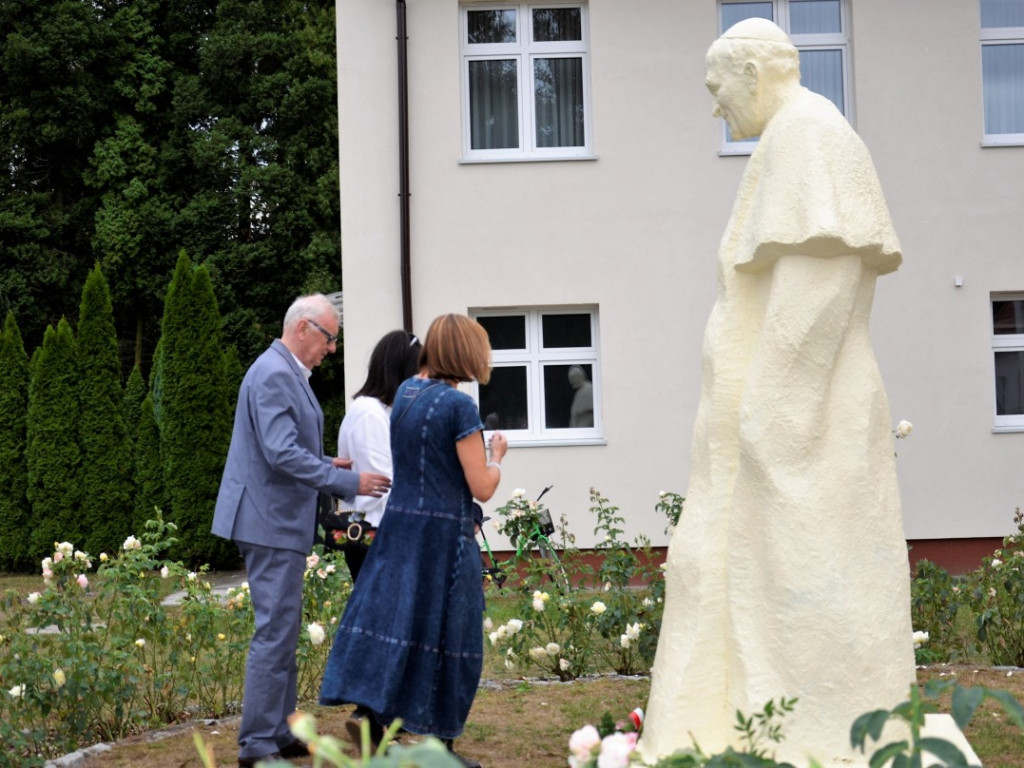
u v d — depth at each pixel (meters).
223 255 24.03
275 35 24.61
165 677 5.80
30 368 15.51
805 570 3.76
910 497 12.48
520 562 12.08
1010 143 12.62
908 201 12.64
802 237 3.78
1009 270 12.59
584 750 2.50
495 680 6.60
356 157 12.72
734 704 3.84
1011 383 12.76
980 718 5.45
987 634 6.75
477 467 4.35
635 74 12.69
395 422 4.46
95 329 15.21
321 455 5.09
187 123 25.09
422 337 12.68
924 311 12.55
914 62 12.66
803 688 3.73
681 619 4.04
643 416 12.54
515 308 12.84
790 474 3.81
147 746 5.23
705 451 4.11
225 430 14.93
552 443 12.48
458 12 12.73
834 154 3.84
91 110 24.47
